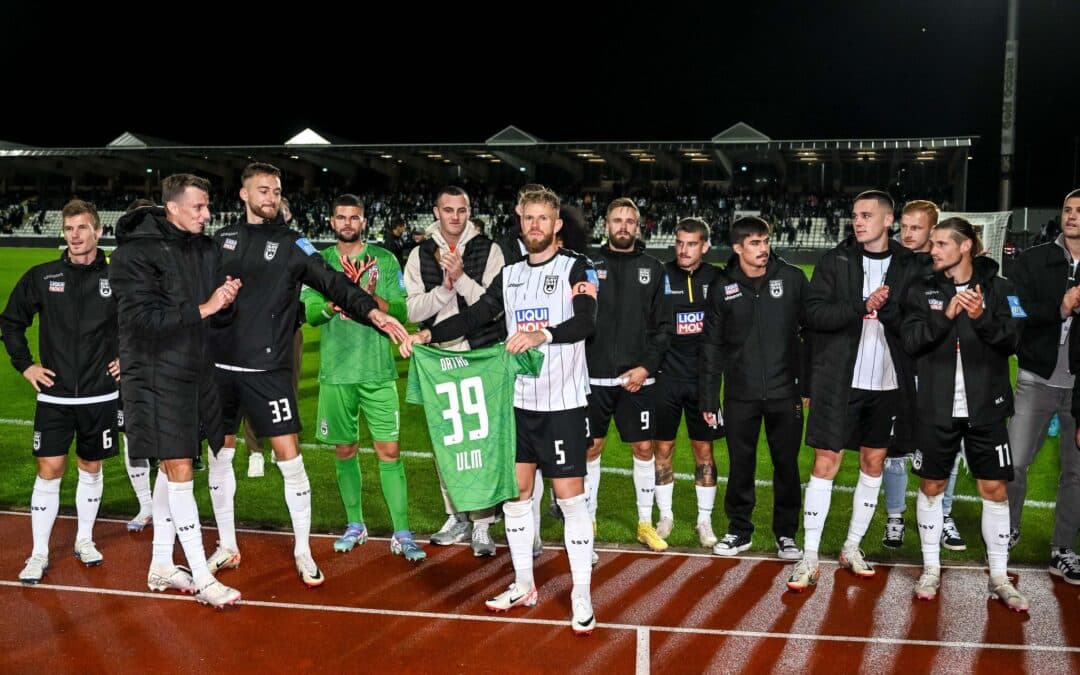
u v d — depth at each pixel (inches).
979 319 181.6
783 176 1788.9
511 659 163.9
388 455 219.9
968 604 191.9
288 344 198.7
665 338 216.5
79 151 1940.2
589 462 222.2
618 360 217.0
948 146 1535.4
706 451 231.1
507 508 185.6
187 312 173.9
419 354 178.5
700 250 231.9
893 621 182.7
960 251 182.2
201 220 181.8
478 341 211.9
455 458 176.2
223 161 2062.0
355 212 223.8
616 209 218.2
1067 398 209.9
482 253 216.7
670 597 193.9
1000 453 189.2
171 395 179.2
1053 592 198.8
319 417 223.8
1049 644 173.2
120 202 1945.1
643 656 165.9
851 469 309.1
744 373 213.9
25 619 178.7
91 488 207.9
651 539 225.0
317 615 182.2
